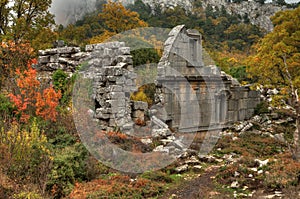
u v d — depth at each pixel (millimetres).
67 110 13703
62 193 8922
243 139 17703
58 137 11656
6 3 25328
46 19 26875
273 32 17594
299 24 17578
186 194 9664
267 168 10922
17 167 8938
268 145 16516
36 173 8953
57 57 18344
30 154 9398
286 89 16047
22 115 12250
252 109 23016
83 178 10117
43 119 12680
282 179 9641
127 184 10000
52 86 14570
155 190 9727
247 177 10711
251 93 22938
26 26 24438
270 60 16031
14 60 16594
